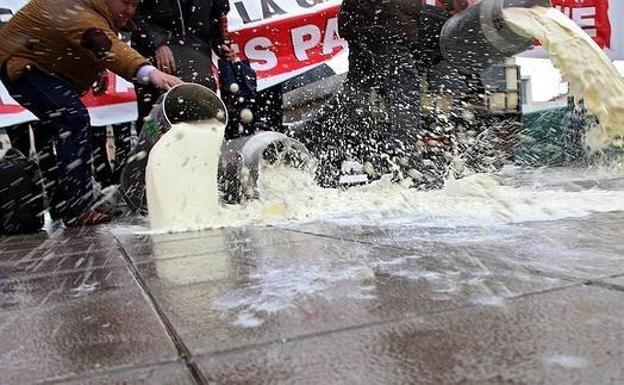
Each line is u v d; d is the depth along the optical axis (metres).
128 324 1.34
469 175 4.38
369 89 4.83
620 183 4.57
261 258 2.10
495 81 5.57
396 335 1.11
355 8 4.63
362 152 4.86
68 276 2.08
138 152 4.07
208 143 3.64
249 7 6.98
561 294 1.33
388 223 2.89
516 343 1.02
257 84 6.74
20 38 3.99
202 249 2.49
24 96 4.12
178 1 4.81
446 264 1.76
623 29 8.54
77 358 1.12
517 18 4.11
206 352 1.09
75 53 4.07
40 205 4.26
